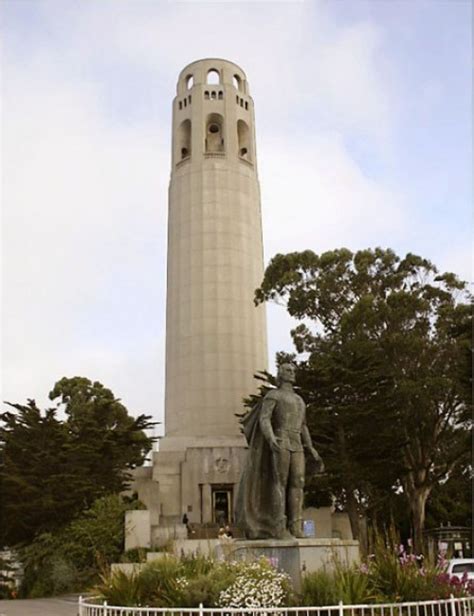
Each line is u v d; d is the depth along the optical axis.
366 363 36.44
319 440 35.97
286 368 13.91
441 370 38.94
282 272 43.31
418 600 10.83
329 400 35.91
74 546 35.12
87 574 33.84
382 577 11.41
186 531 38.41
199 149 59.50
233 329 54.88
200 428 52.38
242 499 13.47
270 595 10.48
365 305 38.22
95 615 11.03
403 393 36.69
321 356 38.22
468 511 50.19
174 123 62.62
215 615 10.15
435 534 41.59
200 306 55.25
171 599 10.87
